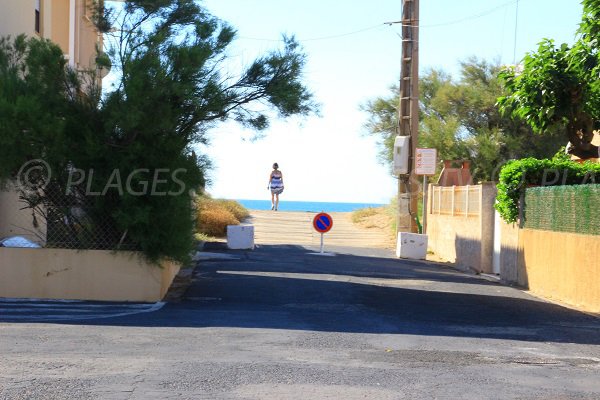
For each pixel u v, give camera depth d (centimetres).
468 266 2170
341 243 2855
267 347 887
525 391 713
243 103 1424
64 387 671
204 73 1332
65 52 2264
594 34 1555
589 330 1127
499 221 2005
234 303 1309
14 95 1274
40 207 1341
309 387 698
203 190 1367
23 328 965
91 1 1412
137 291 1314
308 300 1360
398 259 2364
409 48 2628
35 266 1302
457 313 1270
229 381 711
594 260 1390
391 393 686
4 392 650
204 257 2048
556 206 1595
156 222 1291
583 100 1619
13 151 1241
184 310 1208
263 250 2361
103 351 830
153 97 1254
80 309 1191
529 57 1617
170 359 799
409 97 2636
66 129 1273
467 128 3631
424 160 2566
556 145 3397
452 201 2441
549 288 1606
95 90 1306
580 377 783
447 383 733
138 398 644
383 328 1069
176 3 1412
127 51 1307
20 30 1753
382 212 3666
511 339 1013
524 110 1638
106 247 1313
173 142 1291
